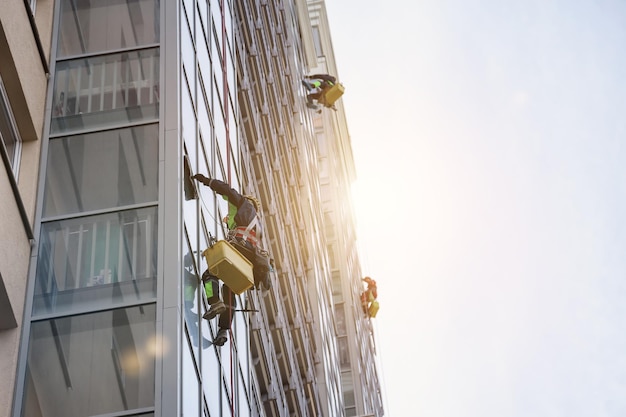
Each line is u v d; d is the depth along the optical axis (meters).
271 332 42.16
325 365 54.31
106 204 17.58
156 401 15.37
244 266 17.75
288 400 42.88
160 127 18.59
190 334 17.12
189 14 21.86
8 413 15.20
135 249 17.06
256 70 49.53
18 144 17.97
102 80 19.20
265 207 47.06
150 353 15.89
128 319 16.25
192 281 18.05
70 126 18.50
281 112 58.22
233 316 21.62
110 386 15.59
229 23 28.67
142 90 19.09
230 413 20.08
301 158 61.06
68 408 15.39
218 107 24.19
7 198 16.16
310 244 57.62
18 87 17.55
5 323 15.94
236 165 25.58
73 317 16.25
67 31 19.81
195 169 19.81
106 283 16.64
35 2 19.97
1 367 15.54
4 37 17.02
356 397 70.56
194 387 16.83
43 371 15.69
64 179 17.80
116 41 19.78
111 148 18.30
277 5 64.44
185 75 20.20
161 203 17.58
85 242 17.11
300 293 52.03
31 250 16.89
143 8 20.25
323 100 66.56
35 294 16.44
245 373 22.75
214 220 21.08
